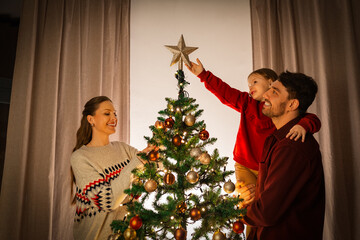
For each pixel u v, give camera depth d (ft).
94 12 6.77
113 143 5.17
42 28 6.24
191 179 3.49
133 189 3.67
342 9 6.71
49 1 6.36
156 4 7.43
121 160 4.88
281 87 3.91
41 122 6.02
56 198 5.98
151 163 3.85
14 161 5.65
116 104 6.65
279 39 7.03
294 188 3.33
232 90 5.72
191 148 3.80
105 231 4.31
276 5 7.11
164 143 3.66
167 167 3.70
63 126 6.21
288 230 3.38
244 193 4.20
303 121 3.71
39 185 5.82
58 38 6.30
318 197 3.53
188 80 7.17
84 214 4.44
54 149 5.98
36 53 6.15
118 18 6.93
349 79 6.48
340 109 6.51
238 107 5.73
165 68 7.25
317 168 3.50
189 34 7.38
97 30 6.72
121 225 3.60
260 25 6.98
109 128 4.97
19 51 5.97
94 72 6.58
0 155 6.27
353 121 6.35
